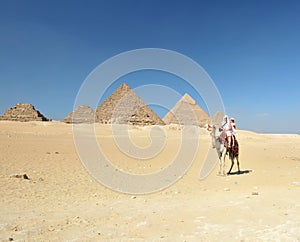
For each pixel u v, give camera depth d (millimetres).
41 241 6344
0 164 18312
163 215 8117
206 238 6375
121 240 6344
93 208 9070
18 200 10031
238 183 13594
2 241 6324
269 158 23922
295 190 10992
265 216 7676
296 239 6133
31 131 57844
